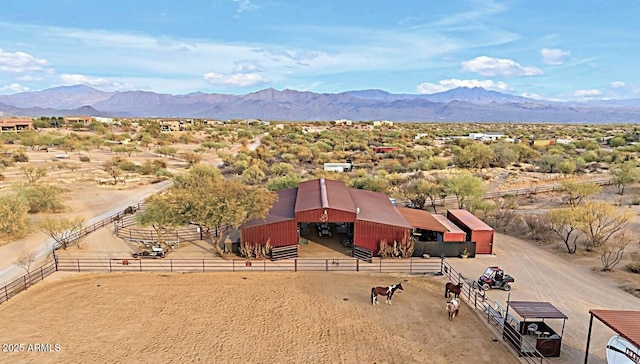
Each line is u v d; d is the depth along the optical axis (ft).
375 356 56.80
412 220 109.91
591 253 101.60
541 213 137.59
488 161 252.62
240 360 55.72
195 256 98.73
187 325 65.31
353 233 101.81
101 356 56.34
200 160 285.43
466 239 105.60
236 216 90.99
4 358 55.52
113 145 358.64
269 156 286.87
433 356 56.80
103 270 89.40
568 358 56.65
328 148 345.92
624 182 170.19
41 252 100.89
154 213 96.43
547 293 78.54
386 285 82.84
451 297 76.79
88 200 159.22
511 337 59.77
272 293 77.92
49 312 69.46
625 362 47.88
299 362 55.31
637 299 75.61
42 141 345.72
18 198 121.08
